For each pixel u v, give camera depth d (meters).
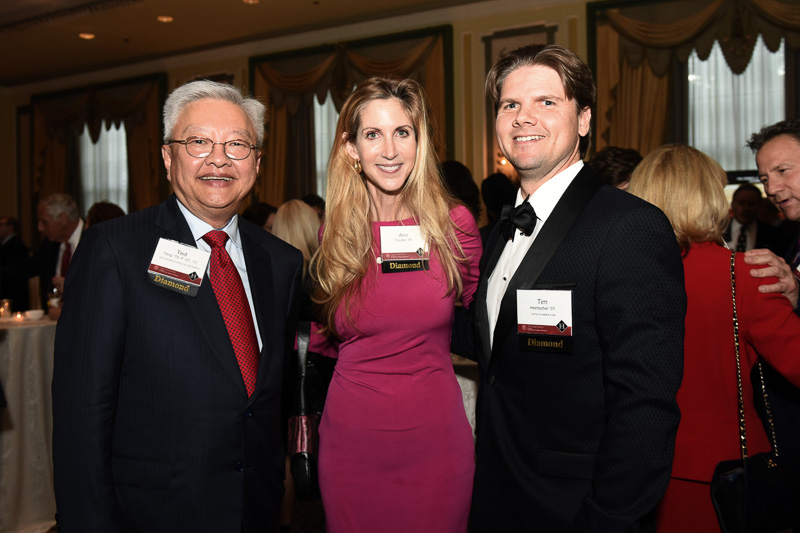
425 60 8.78
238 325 1.49
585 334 1.29
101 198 11.83
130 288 1.40
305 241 3.02
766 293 1.46
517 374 1.38
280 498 1.59
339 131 1.86
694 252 1.57
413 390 1.74
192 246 1.48
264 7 8.75
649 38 7.63
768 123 7.36
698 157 1.62
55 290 4.11
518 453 1.39
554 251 1.33
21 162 12.57
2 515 3.17
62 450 1.33
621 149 2.77
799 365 1.41
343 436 1.75
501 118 1.42
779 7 7.05
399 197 1.87
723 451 1.49
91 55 10.85
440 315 1.77
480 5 8.51
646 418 1.17
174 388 1.39
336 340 1.93
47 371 3.42
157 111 10.95
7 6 8.82
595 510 1.19
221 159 1.46
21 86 12.49
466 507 1.75
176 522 1.38
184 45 10.38
